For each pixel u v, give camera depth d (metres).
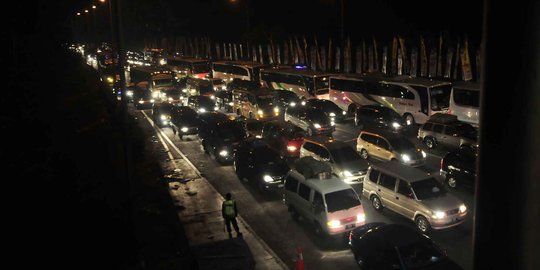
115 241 12.31
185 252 14.05
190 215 17.44
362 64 43.56
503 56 1.88
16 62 20.31
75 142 20.59
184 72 59.28
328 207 14.77
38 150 15.38
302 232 15.78
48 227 11.93
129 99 47.88
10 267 10.16
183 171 23.56
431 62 37.50
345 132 31.11
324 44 59.19
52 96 24.33
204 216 17.31
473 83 29.55
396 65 42.00
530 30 1.80
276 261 13.58
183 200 19.20
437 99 30.17
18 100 18.08
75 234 12.04
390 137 22.42
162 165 24.69
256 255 13.99
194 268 11.86
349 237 13.97
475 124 27.80
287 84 42.59
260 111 33.94
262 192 19.69
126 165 13.98
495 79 1.91
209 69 57.34
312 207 15.34
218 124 25.48
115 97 28.03
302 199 15.99
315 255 14.05
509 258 1.93
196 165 24.64
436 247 11.99
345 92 36.72
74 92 30.75
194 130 30.38
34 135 16.20
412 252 11.66
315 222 15.34
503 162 1.91
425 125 26.34
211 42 80.81
